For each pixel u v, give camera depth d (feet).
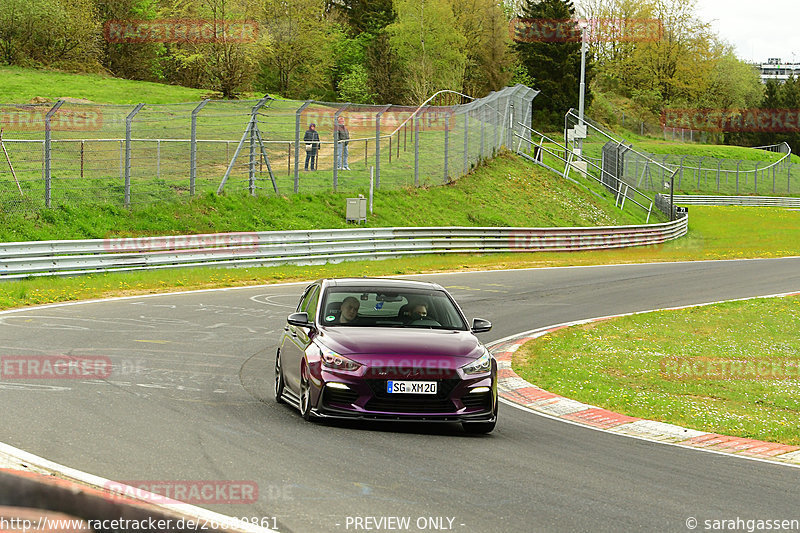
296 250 217.77
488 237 267.39
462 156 356.38
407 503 49.37
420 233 249.75
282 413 75.87
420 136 365.81
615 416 86.07
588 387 100.89
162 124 398.62
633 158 527.40
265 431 67.05
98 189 244.22
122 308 141.90
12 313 130.31
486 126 373.81
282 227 249.96
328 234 226.38
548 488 54.65
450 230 256.73
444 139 333.62
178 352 106.73
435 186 321.11
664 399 96.02
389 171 323.37
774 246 337.52
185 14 643.45
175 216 236.63
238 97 604.49
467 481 55.16
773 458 70.33
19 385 79.61
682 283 211.82
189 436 63.67
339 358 70.08
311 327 76.38
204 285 176.45
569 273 227.40
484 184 342.64
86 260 180.86
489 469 58.95
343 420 73.72
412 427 73.87
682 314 163.43
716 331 148.46
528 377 106.01
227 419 71.20
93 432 63.05
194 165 248.93
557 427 79.46
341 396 69.62
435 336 74.38
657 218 390.01
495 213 318.04
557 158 432.25
